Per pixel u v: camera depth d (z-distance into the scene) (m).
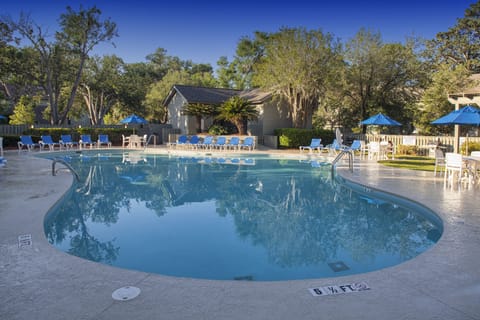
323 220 7.58
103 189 11.15
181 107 30.06
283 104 28.75
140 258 5.42
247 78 46.88
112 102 41.34
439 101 23.36
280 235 6.56
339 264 5.20
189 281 3.83
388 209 8.56
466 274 4.05
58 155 21.31
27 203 7.52
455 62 34.38
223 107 25.72
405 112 27.48
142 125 31.34
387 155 19.00
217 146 25.66
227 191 10.95
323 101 28.03
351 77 25.75
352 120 29.88
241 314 3.15
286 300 3.41
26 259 4.45
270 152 22.34
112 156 21.64
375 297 3.49
